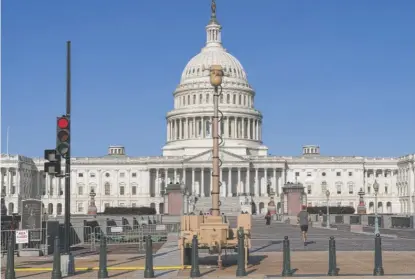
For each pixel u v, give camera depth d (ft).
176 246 172.24
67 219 111.65
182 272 108.78
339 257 131.03
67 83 114.21
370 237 211.00
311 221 349.82
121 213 529.04
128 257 140.05
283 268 102.58
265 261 124.47
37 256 150.20
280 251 149.69
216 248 113.70
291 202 450.30
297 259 128.16
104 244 103.71
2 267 120.78
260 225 356.59
